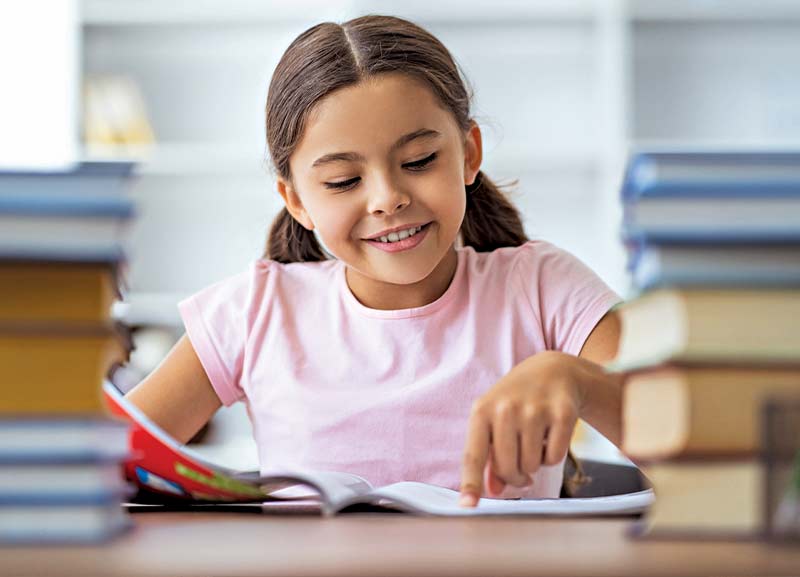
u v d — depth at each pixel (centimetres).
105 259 62
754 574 52
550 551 58
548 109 380
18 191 62
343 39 132
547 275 147
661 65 374
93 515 61
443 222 127
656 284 61
